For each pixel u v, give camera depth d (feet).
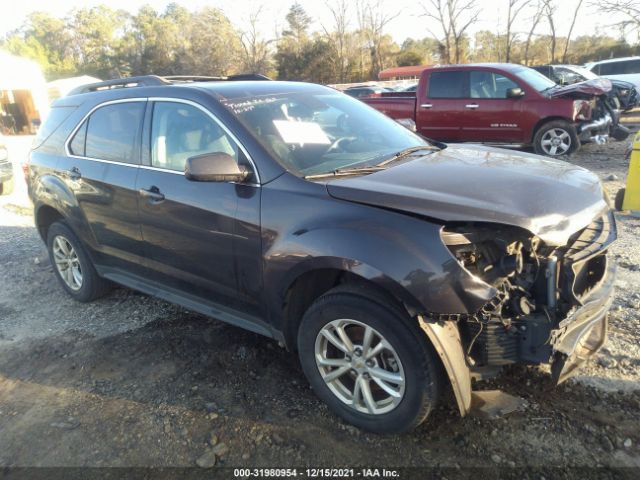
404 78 154.71
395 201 8.47
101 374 11.74
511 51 145.79
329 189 9.13
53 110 15.61
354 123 12.28
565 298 8.26
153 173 11.82
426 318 7.98
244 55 193.67
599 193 9.69
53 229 15.52
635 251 16.46
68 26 276.62
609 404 9.52
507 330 8.23
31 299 16.30
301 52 180.14
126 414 10.23
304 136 10.89
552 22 115.55
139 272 13.15
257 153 10.07
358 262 8.28
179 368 11.71
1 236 23.53
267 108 11.28
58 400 10.90
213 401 10.43
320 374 9.58
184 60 201.36
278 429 9.51
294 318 10.08
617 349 11.07
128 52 232.53
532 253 8.09
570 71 49.42
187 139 11.34
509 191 8.76
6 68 71.00
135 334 13.44
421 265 7.88
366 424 9.15
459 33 131.64
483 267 8.20
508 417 9.37
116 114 13.15
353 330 9.19
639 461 8.28
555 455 8.49
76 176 13.84
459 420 9.38
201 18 196.65
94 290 15.28
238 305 10.88
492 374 8.66
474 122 33.81
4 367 12.42
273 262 9.51
